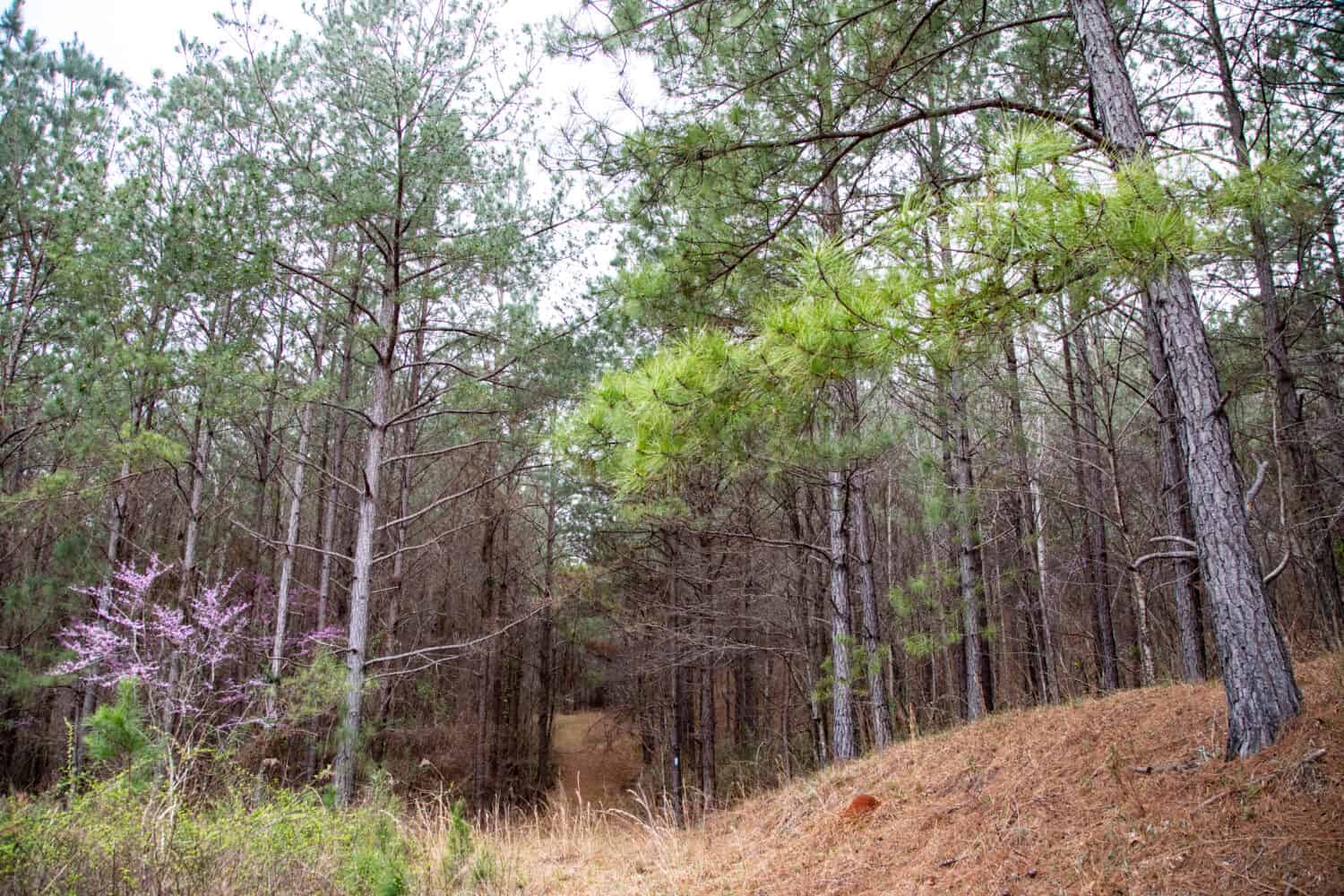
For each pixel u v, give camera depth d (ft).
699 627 46.78
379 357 37.55
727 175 18.58
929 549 53.06
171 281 30.58
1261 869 10.39
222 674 40.75
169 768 18.20
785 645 49.21
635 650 54.54
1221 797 12.37
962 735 23.93
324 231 36.60
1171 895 10.77
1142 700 19.27
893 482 46.11
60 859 14.93
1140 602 29.58
